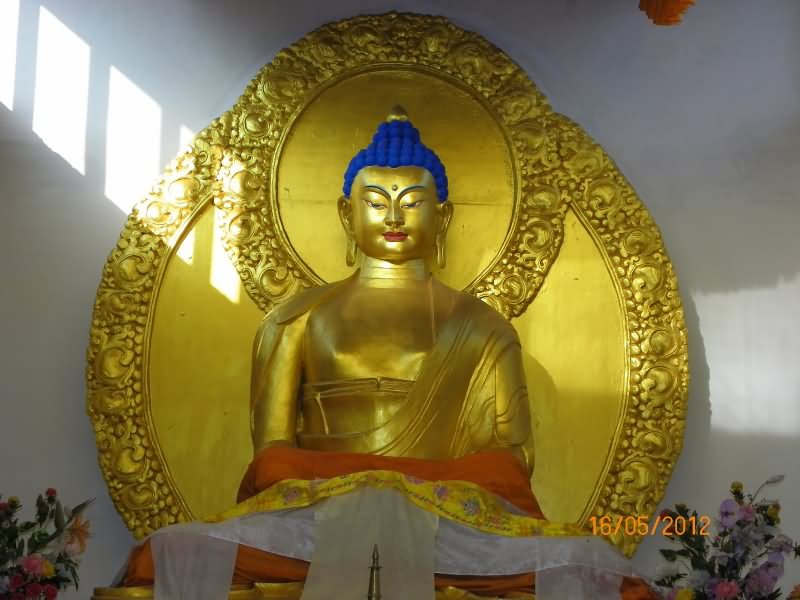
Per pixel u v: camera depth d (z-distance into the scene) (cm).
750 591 480
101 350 587
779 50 647
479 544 470
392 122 614
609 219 618
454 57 641
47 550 491
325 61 638
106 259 611
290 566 464
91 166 624
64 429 593
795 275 623
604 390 601
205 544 462
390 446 555
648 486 585
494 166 629
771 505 494
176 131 634
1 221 612
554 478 591
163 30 645
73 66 634
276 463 505
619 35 652
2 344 598
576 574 457
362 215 599
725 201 632
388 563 457
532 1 655
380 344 571
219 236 614
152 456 583
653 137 642
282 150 625
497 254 618
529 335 610
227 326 605
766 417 609
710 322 619
